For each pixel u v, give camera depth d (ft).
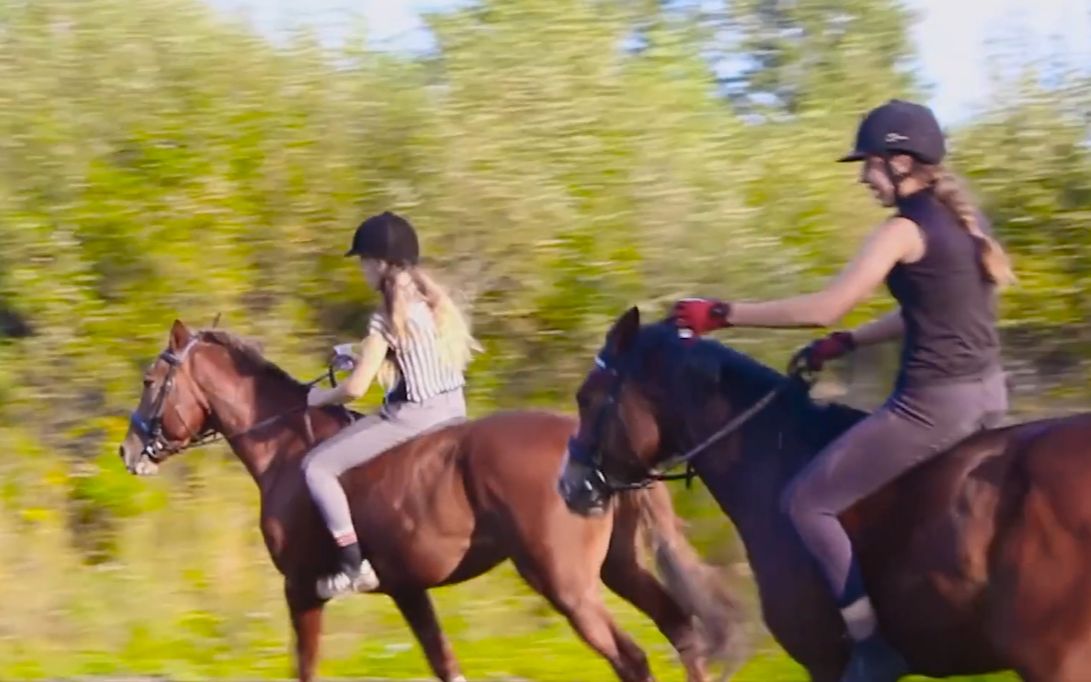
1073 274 35.40
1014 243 36.19
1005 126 37.91
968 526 14.69
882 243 14.98
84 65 40.91
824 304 15.05
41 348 37.58
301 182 39.78
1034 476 14.38
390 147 40.45
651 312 36.76
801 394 16.87
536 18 41.60
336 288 39.27
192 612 30.71
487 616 29.71
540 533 21.27
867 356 31.78
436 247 38.75
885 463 15.26
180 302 38.27
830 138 41.09
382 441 22.63
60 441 36.81
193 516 33.68
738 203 38.29
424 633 23.82
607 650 21.17
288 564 23.77
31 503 34.22
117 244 38.73
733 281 37.04
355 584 22.77
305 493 23.47
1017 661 14.40
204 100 40.88
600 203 38.73
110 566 32.58
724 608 21.50
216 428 24.86
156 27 41.70
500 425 22.02
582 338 37.37
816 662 16.20
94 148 39.91
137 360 37.93
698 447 17.11
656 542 21.58
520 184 38.65
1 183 38.91
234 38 42.19
